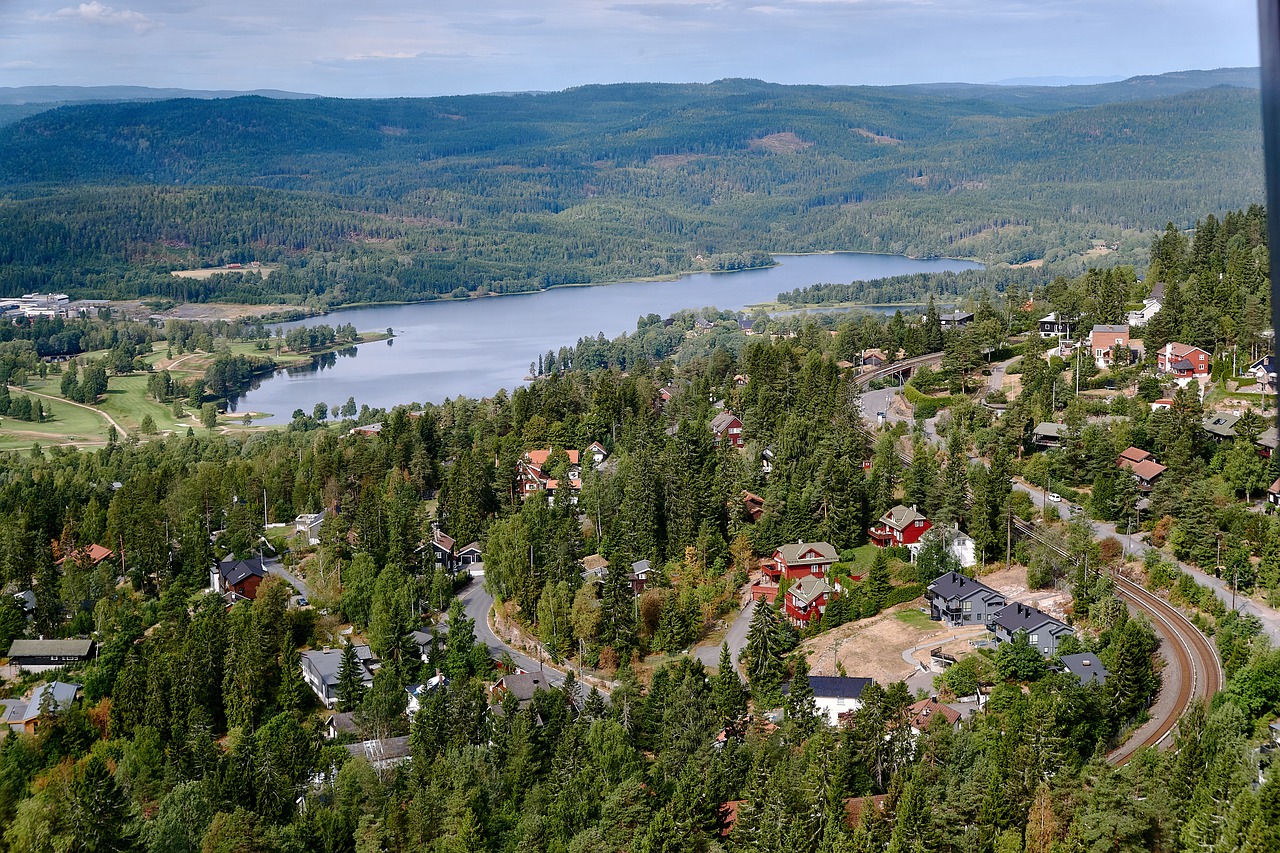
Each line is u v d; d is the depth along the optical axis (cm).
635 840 12150
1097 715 13325
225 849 12712
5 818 14500
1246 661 14225
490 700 16488
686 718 14125
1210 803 10719
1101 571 17612
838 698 14788
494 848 12862
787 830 11706
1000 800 11338
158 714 16550
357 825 13325
